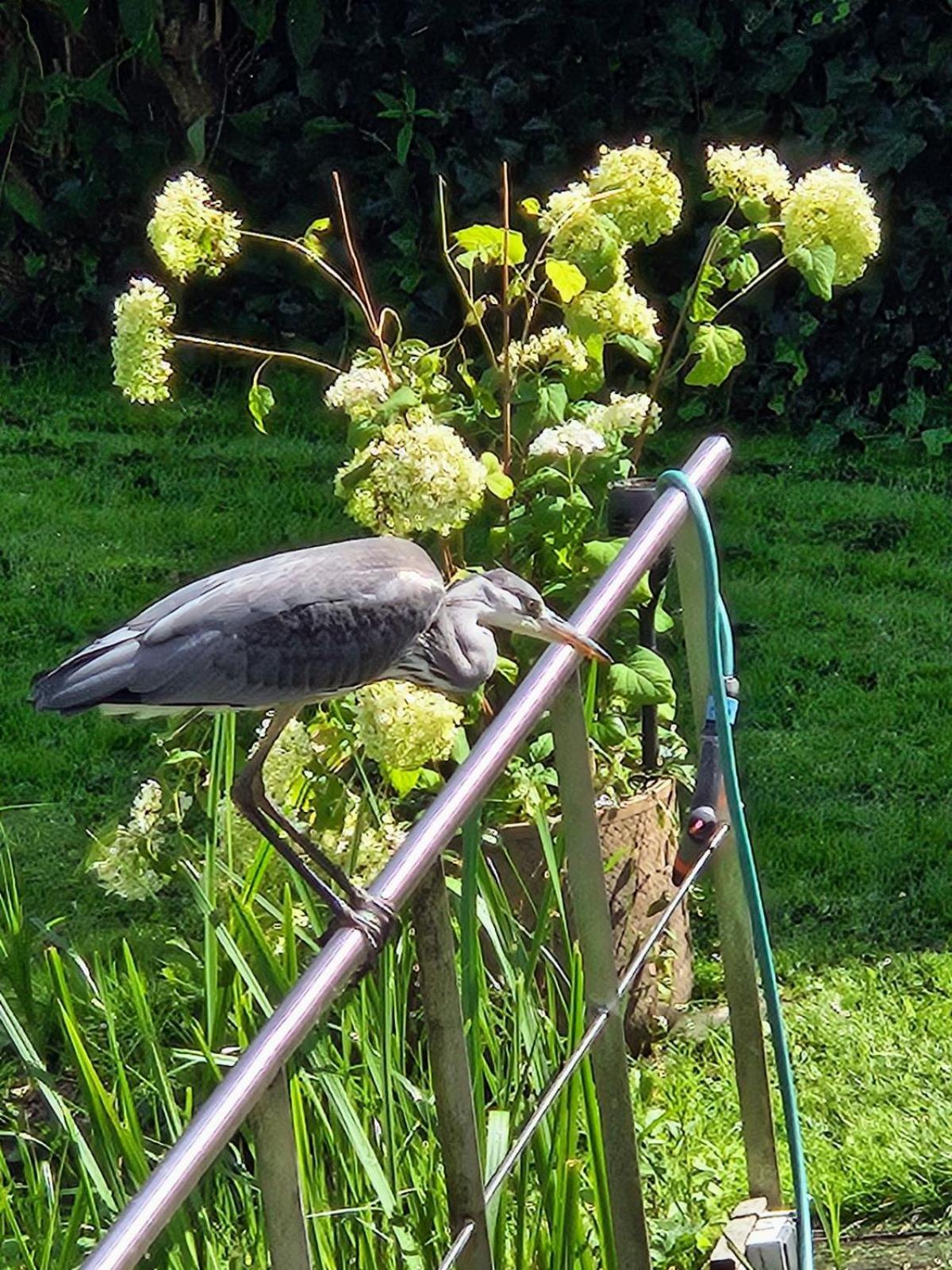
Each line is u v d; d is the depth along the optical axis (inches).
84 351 663.1
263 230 642.2
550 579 314.3
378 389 303.0
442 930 182.9
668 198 318.0
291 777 289.1
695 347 320.8
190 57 641.0
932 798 402.6
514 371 324.2
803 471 589.3
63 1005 249.1
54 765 422.6
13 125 645.9
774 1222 261.1
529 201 322.0
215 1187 233.8
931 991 337.1
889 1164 290.2
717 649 244.4
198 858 299.7
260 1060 150.3
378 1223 230.5
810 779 410.9
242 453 599.2
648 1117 292.8
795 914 362.3
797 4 592.4
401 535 290.2
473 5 604.7
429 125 620.4
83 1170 222.8
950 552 532.7
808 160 600.7
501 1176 198.8
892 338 609.0
